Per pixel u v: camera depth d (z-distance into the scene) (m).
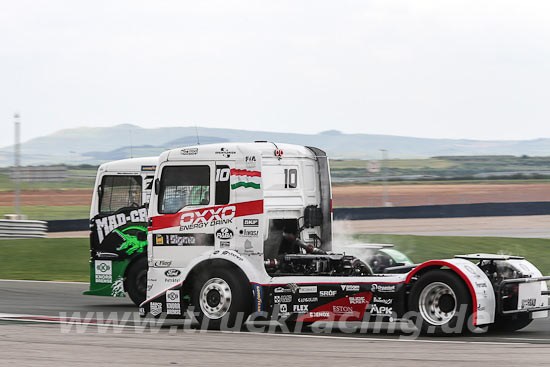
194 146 16.66
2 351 12.98
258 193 15.96
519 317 15.78
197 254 16.34
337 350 13.04
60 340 14.27
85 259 34.47
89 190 152.75
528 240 39.25
